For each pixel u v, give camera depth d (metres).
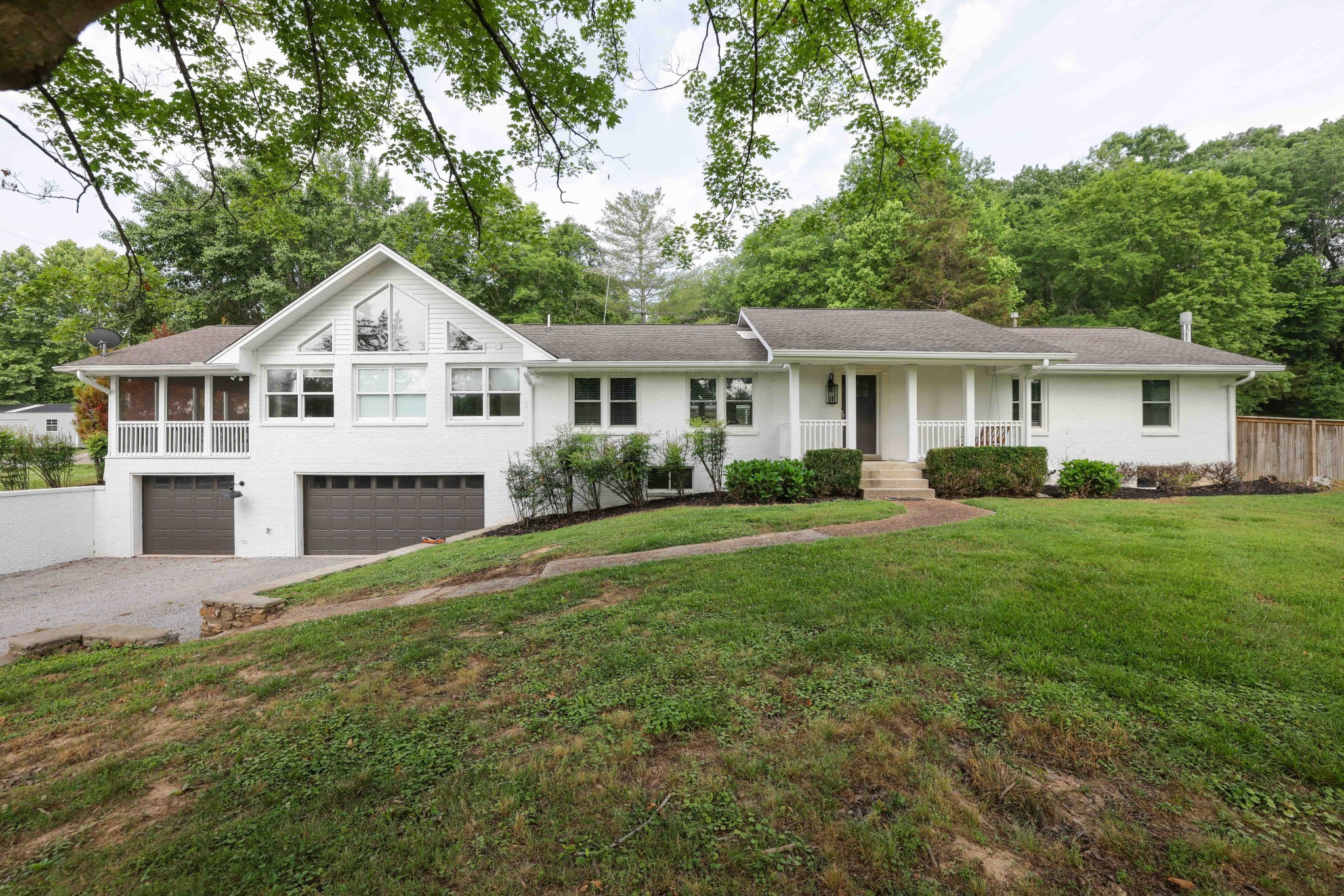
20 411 32.84
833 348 12.20
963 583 4.88
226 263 22.75
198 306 22.50
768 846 2.08
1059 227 27.58
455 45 5.55
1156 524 7.35
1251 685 3.04
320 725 3.22
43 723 3.63
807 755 2.61
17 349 33.06
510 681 3.63
